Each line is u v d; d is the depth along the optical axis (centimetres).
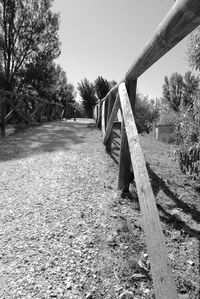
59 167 362
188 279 169
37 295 149
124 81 273
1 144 526
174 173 360
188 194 296
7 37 1202
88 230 210
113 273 167
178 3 120
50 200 262
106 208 245
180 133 318
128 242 197
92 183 303
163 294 120
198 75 303
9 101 669
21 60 1263
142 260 179
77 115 2245
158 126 655
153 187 308
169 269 127
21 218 229
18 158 418
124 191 272
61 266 172
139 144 204
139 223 222
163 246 137
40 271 167
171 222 235
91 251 186
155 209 156
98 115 783
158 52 168
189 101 324
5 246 191
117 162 384
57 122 1054
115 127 619
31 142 547
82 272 167
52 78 1448
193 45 293
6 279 161
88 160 393
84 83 2303
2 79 1203
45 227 215
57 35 1316
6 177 331
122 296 150
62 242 196
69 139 574
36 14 1236
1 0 1143
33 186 299
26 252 185
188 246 202
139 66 214
